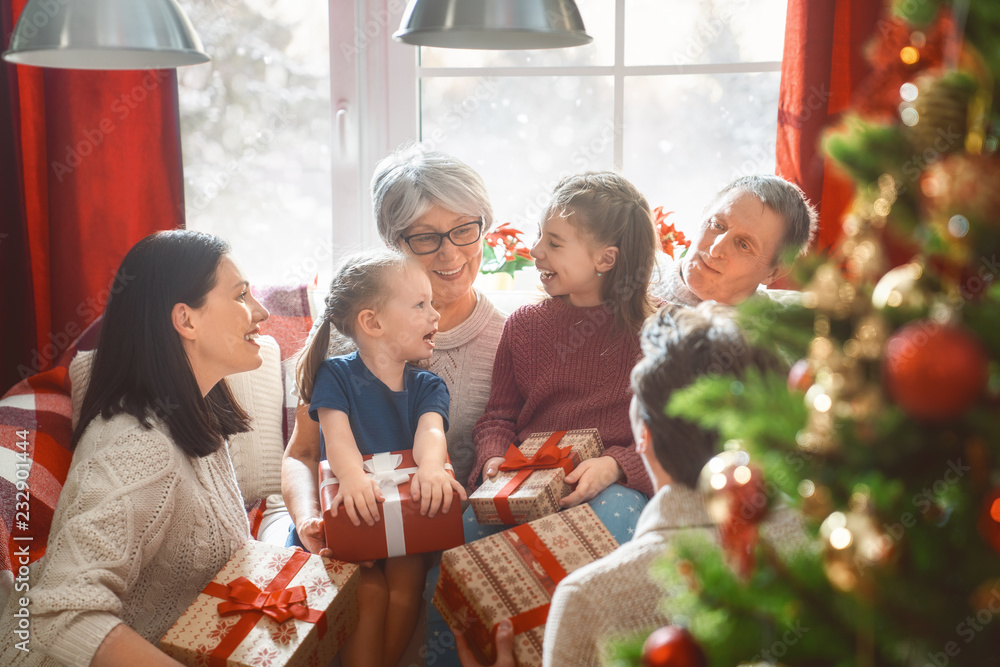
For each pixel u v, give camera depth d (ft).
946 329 1.45
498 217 8.14
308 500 5.35
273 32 7.98
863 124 1.73
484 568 4.22
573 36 4.99
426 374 5.48
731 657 1.76
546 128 7.95
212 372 4.52
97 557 3.73
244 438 6.03
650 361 2.99
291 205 8.26
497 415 5.74
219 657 3.77
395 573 4.89
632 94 7.76
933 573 1.62
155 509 3.97
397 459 4.99
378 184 5.87
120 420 4.13
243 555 4.39
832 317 1.82
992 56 1.52
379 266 5.24
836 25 6.48
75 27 4.55
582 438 5.17
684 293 5.98
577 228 5.48
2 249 7.22
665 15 7.57
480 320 6.06
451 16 4.69
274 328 6.70
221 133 8.14
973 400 1.45
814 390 1.70
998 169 1.49
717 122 7.67
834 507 1.69
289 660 3.76
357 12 7.80
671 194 7.87
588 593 2.86
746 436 1.72
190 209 8.22
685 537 1.82
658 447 2.93
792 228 5.57
